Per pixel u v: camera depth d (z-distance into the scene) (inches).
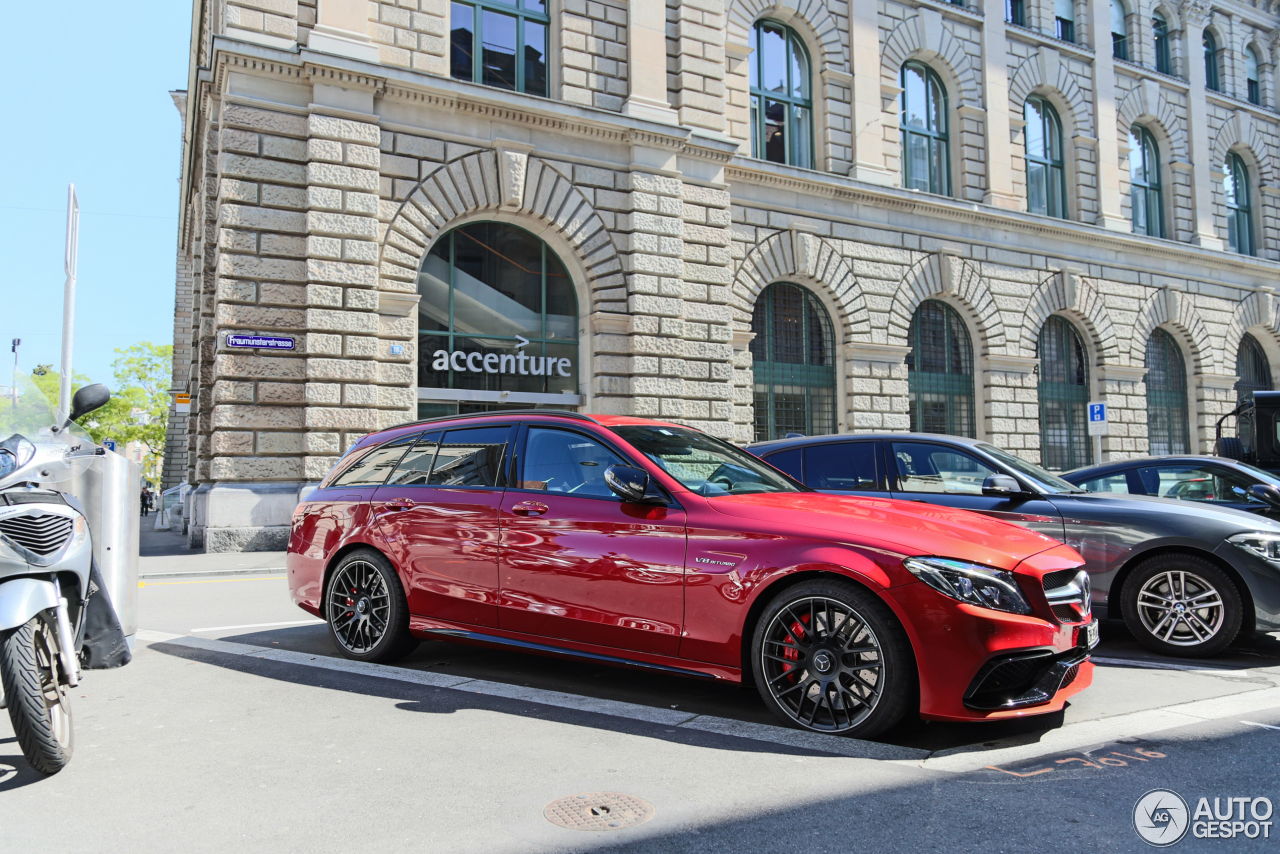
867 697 152.7
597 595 181.9
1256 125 1131.3
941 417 845.8
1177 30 1077.1
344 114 551.2
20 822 120.7
